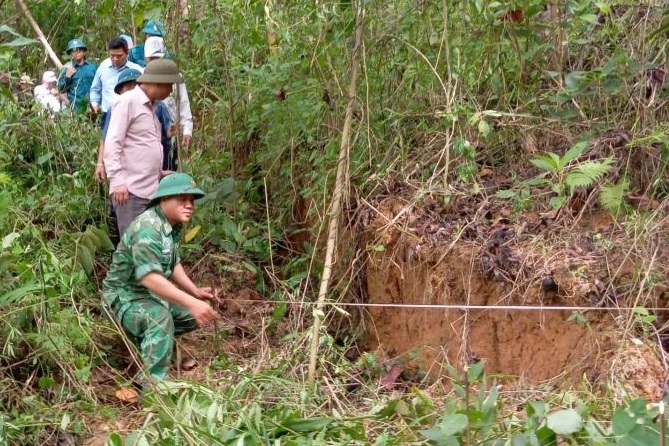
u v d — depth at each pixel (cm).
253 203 755
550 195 568
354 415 479
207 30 768
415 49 637
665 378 466
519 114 596
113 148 616
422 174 619
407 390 552
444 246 562
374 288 609
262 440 430
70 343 535
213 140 782
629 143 560
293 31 696
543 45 623
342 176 592
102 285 618
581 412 407
